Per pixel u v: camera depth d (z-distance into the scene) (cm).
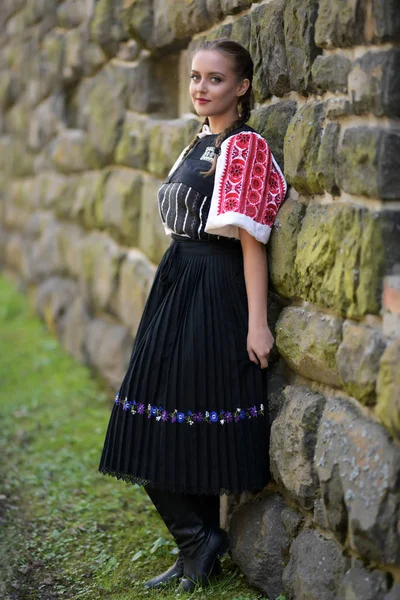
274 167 270
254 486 272
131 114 450
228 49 270
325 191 245
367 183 220
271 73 275
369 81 218
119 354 498
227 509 311
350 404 237
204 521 287
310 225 250
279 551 271
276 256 268
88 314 575
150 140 413
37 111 692
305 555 251
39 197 713
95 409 500
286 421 261
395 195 216
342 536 232
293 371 275
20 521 354
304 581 245
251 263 269
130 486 389
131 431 277
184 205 274
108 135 482
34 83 696
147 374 276
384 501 210
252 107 300
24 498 380
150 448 273
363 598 217
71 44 555
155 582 293
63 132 611
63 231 641
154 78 420
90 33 482
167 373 273
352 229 226
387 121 217
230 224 260
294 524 263
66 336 621
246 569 281
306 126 249
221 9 313
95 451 432
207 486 269
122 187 467
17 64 767
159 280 286
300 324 258
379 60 215
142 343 282
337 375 239
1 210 915
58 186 638
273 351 280
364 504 215
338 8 227
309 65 249
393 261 217
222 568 299
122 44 450
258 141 266
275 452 267
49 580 303
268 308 283
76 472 408
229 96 273
